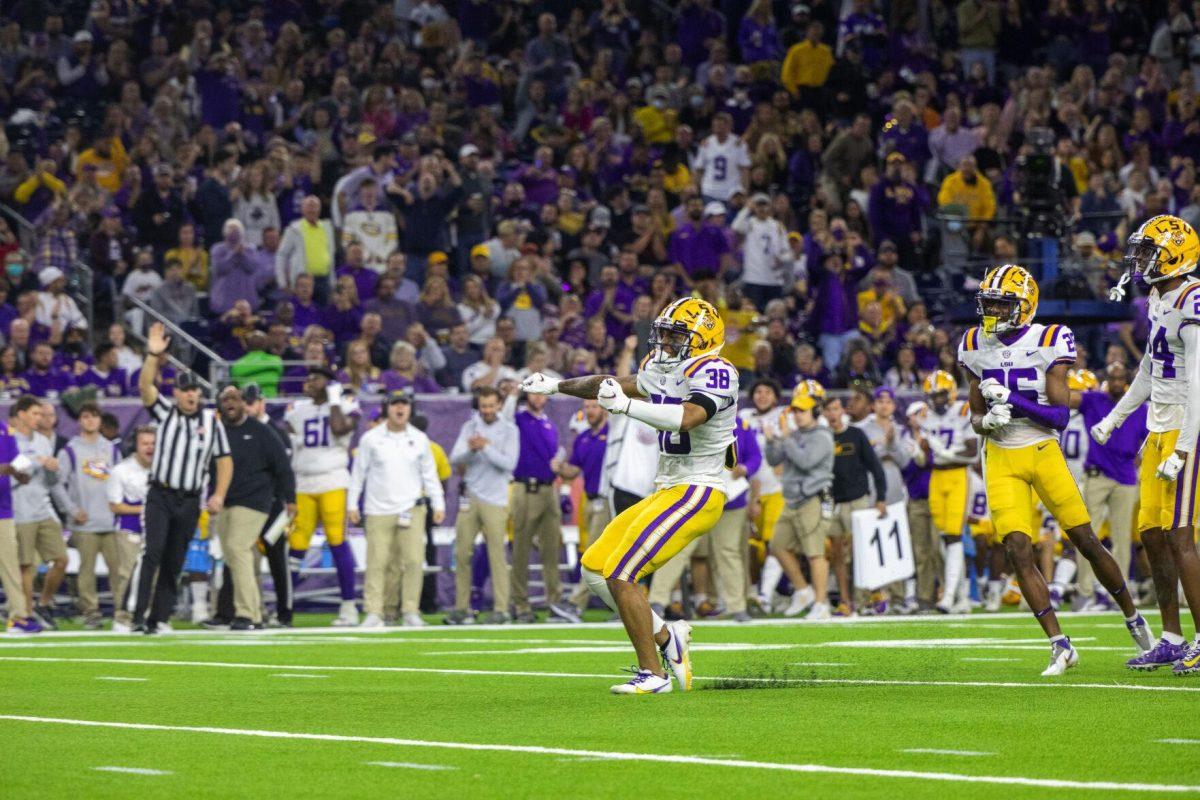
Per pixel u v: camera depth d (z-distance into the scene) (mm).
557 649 23453
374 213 42125
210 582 33219
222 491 28625
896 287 45281
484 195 44781
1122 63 58688
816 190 50000
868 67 56375
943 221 46219
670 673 16609
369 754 11961
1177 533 17422
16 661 21188
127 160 44469
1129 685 16328
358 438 34812
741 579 30203
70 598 35344
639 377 16719
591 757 11695
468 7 53562
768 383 34281
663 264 45500
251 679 18484
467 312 40156
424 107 48531
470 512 31219
